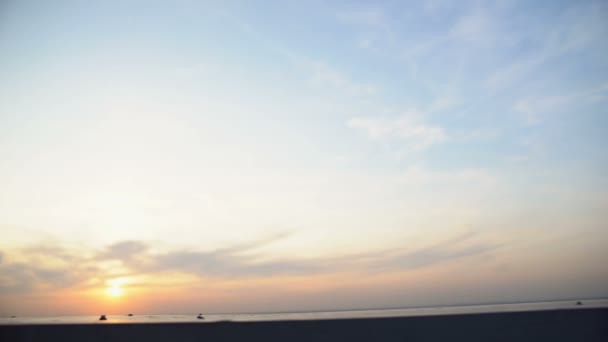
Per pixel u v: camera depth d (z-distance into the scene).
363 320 10.17
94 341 9.59
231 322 10.23
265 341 9.45
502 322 9.66
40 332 9.77
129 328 9.95
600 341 8.88
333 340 9.31
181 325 10.09
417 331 9.58
